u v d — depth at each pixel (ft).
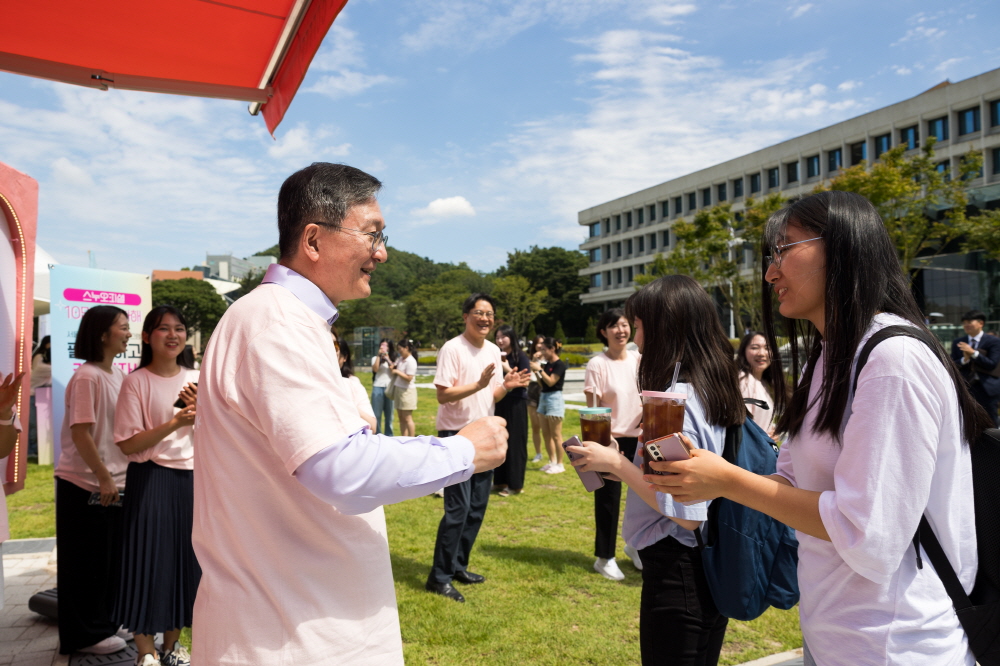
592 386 15.46
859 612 4.30
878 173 67.97
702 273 95.86
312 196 4.91
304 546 4.47
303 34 9.01
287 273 4.92
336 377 4.55
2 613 13.04
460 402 15.33
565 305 261.24
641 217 220.43
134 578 9.71
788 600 6.13
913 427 4.00
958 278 94.73
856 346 4.40
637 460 6.86
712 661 6.72
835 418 4.42
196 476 4.76
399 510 21.12
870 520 3.95
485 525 19.25
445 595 13.64
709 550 6.28
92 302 21.77
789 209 4.98
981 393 29.04
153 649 10.34
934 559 4.22
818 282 4.75
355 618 4.57
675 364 6.70
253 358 4.37
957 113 129.49
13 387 9.04
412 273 377.30
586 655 11.18
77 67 10.20
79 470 11.02
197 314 176.04
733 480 4.51
